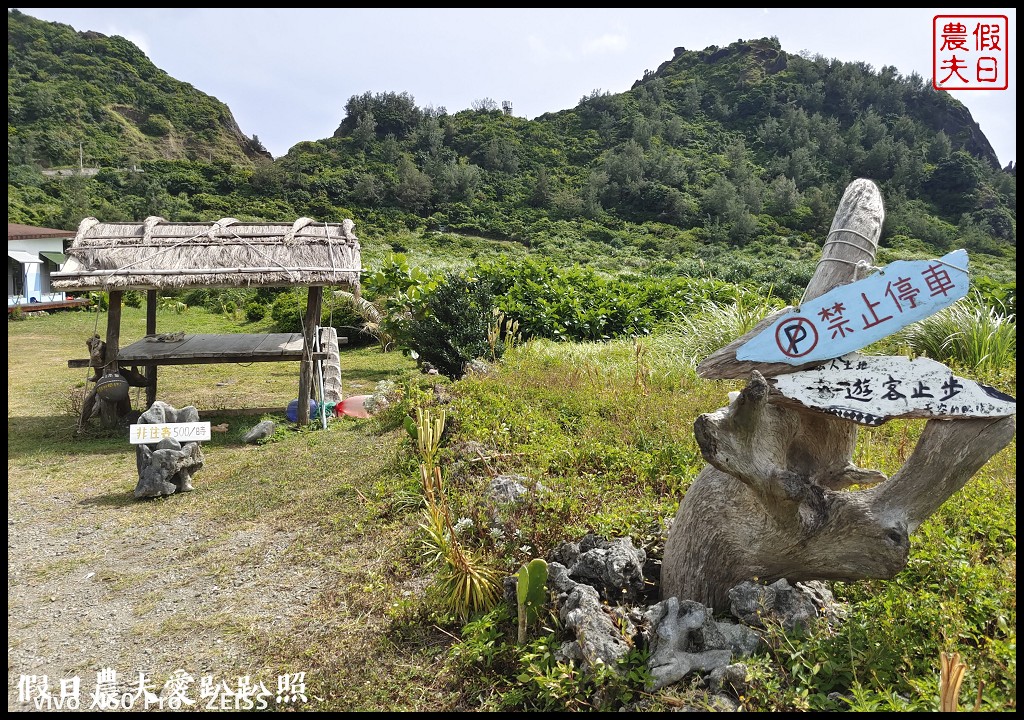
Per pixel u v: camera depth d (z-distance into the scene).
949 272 2.48
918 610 2.64
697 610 2.73
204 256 7.46
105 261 7.29
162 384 10.18
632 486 4.38
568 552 3.40
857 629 2.58
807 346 2.59
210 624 3.68
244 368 11.41
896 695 2.19
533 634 3.03
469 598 3.35
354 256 7.84
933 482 2.52
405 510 4.79
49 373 10.95
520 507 3.93
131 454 6.91
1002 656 2.34
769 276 26.17
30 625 3.78
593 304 12.69
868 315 2.54
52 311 18.94
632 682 2.57
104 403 7.75
